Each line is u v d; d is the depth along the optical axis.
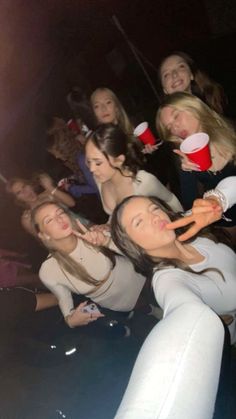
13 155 5.20
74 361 2.46
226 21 7.15
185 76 3.39
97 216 3.66
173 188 3.36
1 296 2.62
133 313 2.65
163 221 1.64
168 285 1.47
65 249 2.38
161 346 0.92
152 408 0.79
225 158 2.52
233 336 1.88
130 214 1.65
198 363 0.88
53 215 2.31
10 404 2.23
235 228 2.54
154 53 7.07
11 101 5.96
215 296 1.69
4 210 4.03
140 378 0.86
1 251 3.67
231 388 2.01
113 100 3.51
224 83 5.92
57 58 6.46
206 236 1.89
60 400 2.24
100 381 2.34
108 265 2.42
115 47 6.75
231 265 1.84
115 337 2.56
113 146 2.49
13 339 2.54
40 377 2.38
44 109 6.14
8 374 2.39
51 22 6.31
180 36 7.23
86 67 6.70
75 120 3.98
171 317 1.03
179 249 1.74
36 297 2.72
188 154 2.28
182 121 2.51
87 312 2.51
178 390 0.82
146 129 3.07
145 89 6.27
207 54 6.77
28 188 3.45
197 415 0.81
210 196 1.71
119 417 0.79
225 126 2.51
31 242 3.82
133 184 2.59
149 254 1.69
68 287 2.54
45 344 2.54
